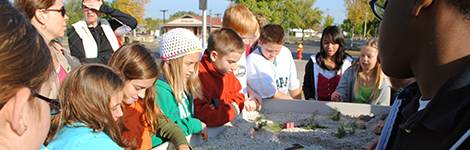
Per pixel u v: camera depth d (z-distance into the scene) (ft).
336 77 10.78
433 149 2.36
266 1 61.72
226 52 6.54
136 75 4.44
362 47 9.06
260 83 9.11
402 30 2.72
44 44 2.01
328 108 8.80
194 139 6.09
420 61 2.71
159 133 5.32
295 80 10.96
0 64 1.66
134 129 5.04
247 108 8.57
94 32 9.61
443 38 2.41
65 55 6.40
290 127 7.54
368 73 9.29
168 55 5.68
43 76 2.00
